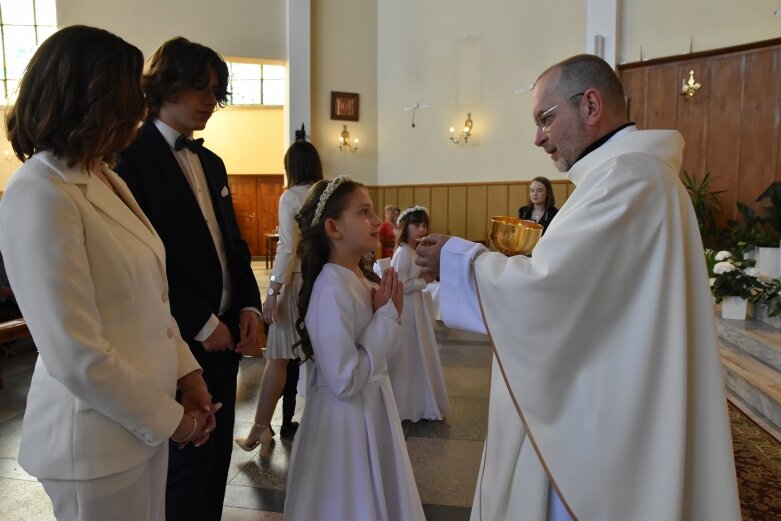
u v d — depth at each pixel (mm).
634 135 1182
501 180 9203
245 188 14070
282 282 2557
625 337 1073
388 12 10242
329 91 10125
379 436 1571
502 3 8938
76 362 895
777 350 3523
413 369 3105
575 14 8133
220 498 1752
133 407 967
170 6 9203
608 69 1242
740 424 3107
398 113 10273
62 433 988
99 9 9055
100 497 992
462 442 2863
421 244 1366
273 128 13961
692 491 1087
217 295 1645
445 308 1295
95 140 982
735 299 4426
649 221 1068
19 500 2287
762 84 6453
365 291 1620
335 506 1484
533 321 1105
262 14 9492
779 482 2441
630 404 1056
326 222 1606
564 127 1258
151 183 1536
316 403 1577
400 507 1556
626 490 1056
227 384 1729
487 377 4012
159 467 1153
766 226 5684
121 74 1006
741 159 6641
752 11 6516
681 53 7035
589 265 1066
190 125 1660
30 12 11523
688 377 1099
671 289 1061
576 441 1086
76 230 943
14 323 4223
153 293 1106
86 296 933
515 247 1358
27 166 960
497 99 9125
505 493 1241
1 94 11461
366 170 10516
